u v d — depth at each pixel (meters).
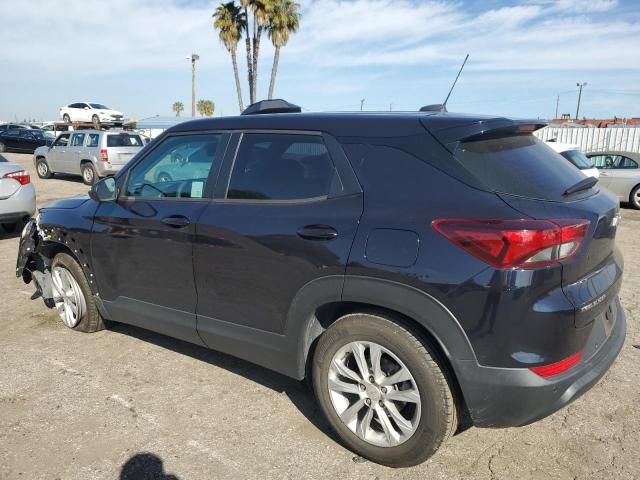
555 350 2.33
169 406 3.38
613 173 13.18
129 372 3.84
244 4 26.19
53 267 4.56
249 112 3.59
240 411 3.32
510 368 2.33
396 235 2.51
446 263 2.37
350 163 2.78
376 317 2.63
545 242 2.26
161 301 3.60
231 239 3.08
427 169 2.57
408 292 2.46
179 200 3.47
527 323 2.29
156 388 3.60
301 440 3.02
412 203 2.53
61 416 3.27
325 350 2.83
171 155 3.61
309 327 2.90
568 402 2.44
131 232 3.67
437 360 2.51
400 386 2.66
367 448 2.79
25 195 7.86
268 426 3.16
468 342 2.37
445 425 2.54
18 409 3.34
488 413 2.45
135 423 3.19
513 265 2.27
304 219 2.82
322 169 2.88
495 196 2.40
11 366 3.93
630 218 11.50
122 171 3.89
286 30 26.67
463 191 2.46
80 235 4.07
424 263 2.42
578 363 2.47
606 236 2.64
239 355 3.29
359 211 2.66
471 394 2.42
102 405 3.39
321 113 3.11
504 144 2.76
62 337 4.47
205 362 4.00
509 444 2.96
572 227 2.33
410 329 2.55
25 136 27.52
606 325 2.81
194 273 3.32
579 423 3.15
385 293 2.52
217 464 2.81
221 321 3.27
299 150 3.01
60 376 3.77
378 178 2.68
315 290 2.76
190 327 3.46
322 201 2.81
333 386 2.85
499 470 2.74
